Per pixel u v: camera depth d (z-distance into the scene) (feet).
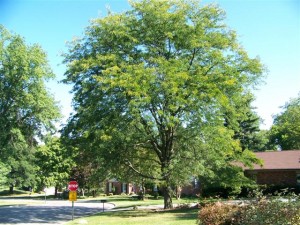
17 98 151.64
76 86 94.99
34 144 171.01
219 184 99.76
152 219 70.85
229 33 96.94
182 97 81.76
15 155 174.09
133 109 77.41
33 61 150.41
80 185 205.16
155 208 105.19
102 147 82.58
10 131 150.30
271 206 37.17
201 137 88.02
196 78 83.82
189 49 92.38
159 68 82.53
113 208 121.49
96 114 85.56
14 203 157.28
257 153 154.51
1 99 150.41
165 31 90.27
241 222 40.14
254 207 39.19
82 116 87.35
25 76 145.48
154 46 92.99
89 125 87.71
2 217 93.50
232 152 89.25
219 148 87.15
